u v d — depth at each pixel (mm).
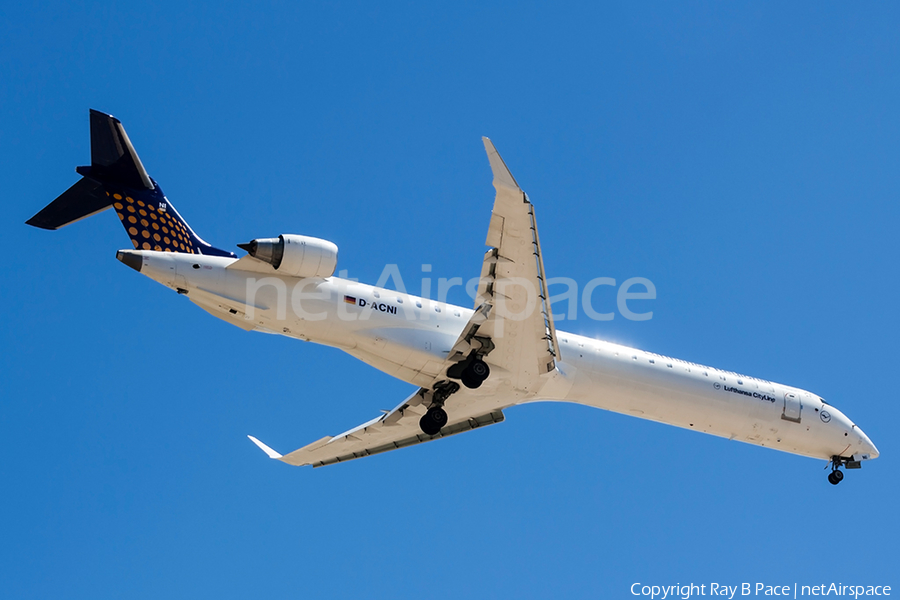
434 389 50375
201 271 43562
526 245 41969
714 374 56375
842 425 59062
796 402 58000
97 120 45812
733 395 56281
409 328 47656
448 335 48562
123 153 46625
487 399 52188
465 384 47844
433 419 50125
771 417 57250
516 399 52312
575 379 52312
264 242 43344
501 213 40719
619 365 53594
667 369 54844
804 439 58469
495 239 41688
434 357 47906
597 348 53656
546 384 51125
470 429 56531
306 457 58688
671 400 54688
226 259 44250
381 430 56531
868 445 59812
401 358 47906
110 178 46781
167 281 43344
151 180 47594
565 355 52438
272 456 58562
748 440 58312
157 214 47469
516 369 49344
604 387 53125
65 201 47406
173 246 47750
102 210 47562
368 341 47000
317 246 44188
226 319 45812
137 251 43062
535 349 47906
